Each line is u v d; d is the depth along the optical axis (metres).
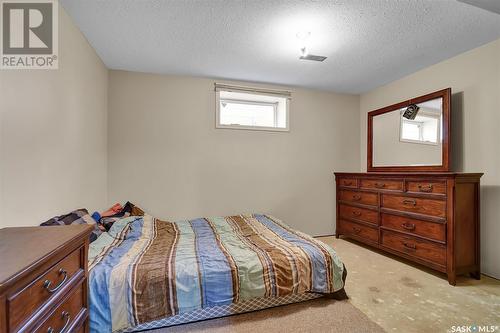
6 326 0.60
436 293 1.98
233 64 2.79
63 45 1.80
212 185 3.24
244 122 3.59
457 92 2.56
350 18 1.91
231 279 1.60
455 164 2.59
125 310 1.41
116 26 2.03
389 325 1.57
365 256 2.83
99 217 2.37
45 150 1.59
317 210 3.71
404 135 3.03
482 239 2.34
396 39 2.23
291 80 3.29
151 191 3.02
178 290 1.50
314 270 1.80
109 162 2.88
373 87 3.57
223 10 1.82
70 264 0.92
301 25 2.01
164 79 3.07
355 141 3.85
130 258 1.65
